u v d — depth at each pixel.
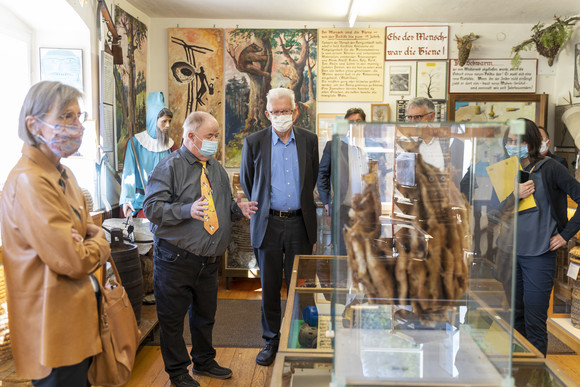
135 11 4.88
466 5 4.61
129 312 1.84
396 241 1.19
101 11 3.92
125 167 3.95
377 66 5.30
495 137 1.19
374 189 1.19
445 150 1.20
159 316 2.77
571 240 3.77
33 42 3.73
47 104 1.52
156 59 5.34
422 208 1.21
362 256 1.21
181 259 2.69
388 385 1.17
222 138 5.39
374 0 4.48
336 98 5.32
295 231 3.11
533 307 2.67
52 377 1.54
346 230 1.20
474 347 1.19
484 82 5.29
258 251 3.18
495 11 4.79
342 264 1.20
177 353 2.78
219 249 2.77
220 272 5.45
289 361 1.36
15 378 2.13
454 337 1.18
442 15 4.97
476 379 1.17
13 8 3.42
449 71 5.29
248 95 5.34
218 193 2.80
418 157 1.19
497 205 1.18
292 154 3.10
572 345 3.52
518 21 5.16
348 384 1.18
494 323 1.19
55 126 1.53
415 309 1.22
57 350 1.51
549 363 1.33
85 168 3.59
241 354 3.39
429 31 5.25
